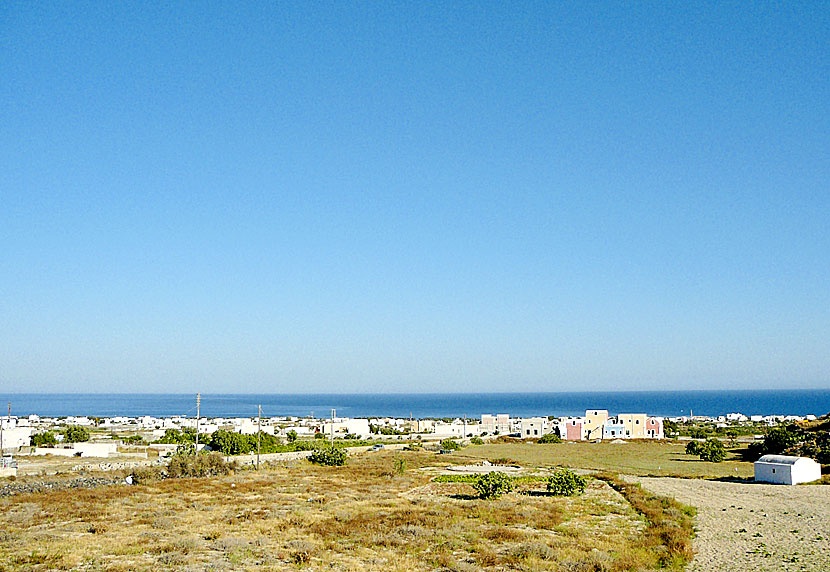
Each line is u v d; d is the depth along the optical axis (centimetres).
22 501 5262
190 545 3522
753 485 6731
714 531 4312
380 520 4459
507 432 18312
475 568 3200
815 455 8894
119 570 3005
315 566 3194
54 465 9400
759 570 3344
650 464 9675
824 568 3362
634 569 3284
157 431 18100
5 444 12388
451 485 6656
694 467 9212
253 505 5169
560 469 8625
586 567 3250
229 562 3206
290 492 6016
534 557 3453
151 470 7431
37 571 2969
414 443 14500
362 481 7025
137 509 4866
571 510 5094
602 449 12612
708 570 3350
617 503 5491
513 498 5709
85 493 5741
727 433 16588
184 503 5238
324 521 4456
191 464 7569
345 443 14425
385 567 3200
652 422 15900
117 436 16025
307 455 11075
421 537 3928
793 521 4625
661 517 4722
